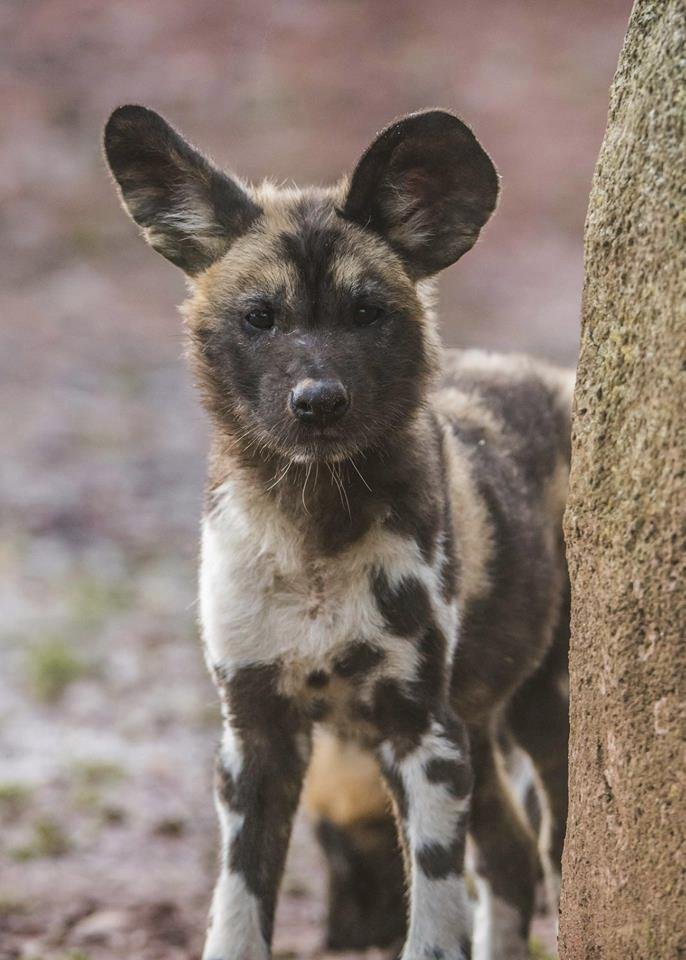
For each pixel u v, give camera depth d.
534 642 9.01
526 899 9.23
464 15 42.59
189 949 9.96
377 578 7.76
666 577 5.72
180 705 15.39
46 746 14.30
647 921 5.83
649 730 5.83
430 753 7.84
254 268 8.19
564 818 9.34
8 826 12.48
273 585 7.83
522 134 37.31
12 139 37.22
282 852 8.12
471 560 8.49
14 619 17.47
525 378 9.71
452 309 30.81
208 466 8.48
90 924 10.38
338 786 10.16
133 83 39.84
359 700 7.96
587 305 6.20
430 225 8.38
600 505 6.10
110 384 27.02
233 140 37.38
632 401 5.92
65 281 32.16
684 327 5.64
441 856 7.72
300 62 40.62
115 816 12.73
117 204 35.03
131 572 19.36
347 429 7.74
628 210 5.94
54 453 23.55
